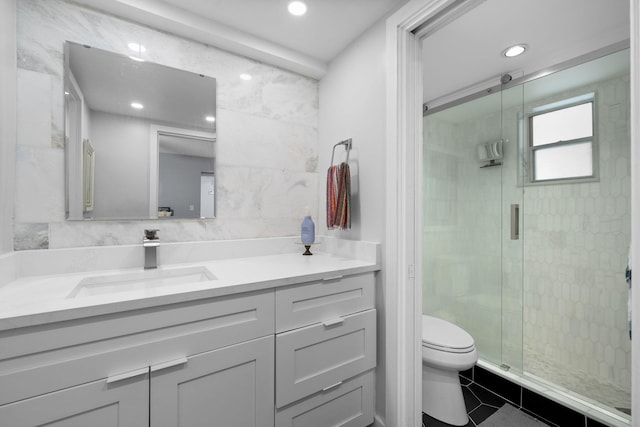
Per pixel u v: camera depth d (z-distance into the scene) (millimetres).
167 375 874
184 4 1366
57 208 1215
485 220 2141
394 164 1336
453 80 2008
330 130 1840
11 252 1101
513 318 1948
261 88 1735
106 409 790
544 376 1896
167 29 1443
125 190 1358
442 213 2363
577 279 1874
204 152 1557
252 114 1708
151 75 1419
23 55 1153
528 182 2070
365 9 1400
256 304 1052
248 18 1466
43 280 1091
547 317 2008
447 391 1569
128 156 1366
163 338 874
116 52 1339
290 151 1844
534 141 2055
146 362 845
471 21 1395
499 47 1623
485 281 2121
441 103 2311
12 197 1114
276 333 1098
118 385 802
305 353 1161
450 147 2316
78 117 1257
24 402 696
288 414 1123
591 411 1448
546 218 2018
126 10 1310
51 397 722
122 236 1359
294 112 1861
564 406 1510
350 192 1566
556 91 1917
